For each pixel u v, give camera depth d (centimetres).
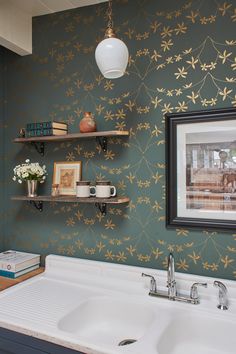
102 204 177
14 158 210
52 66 196
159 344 115
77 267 181
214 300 144
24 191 206
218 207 149
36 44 201
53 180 194
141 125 168
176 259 159
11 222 212
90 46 184
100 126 180
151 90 166
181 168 157
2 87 213
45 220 199
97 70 181
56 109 195
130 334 142
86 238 184
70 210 190
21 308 138
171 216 159
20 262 183
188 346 133
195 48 156
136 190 169
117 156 175
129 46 171
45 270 190
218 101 150
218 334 130
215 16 152
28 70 205
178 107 159
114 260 176
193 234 155
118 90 175
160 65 164
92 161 182
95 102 182
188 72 157
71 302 146
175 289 148
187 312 136
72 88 189
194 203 155
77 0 179
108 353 103
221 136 149
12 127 211
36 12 196
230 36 148
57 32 194
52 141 194
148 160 166
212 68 152
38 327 120
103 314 151
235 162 146
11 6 186
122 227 173
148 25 167
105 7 179
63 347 111
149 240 166
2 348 125
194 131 154
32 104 204
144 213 167
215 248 151
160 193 163
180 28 159
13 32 188
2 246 213
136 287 162
